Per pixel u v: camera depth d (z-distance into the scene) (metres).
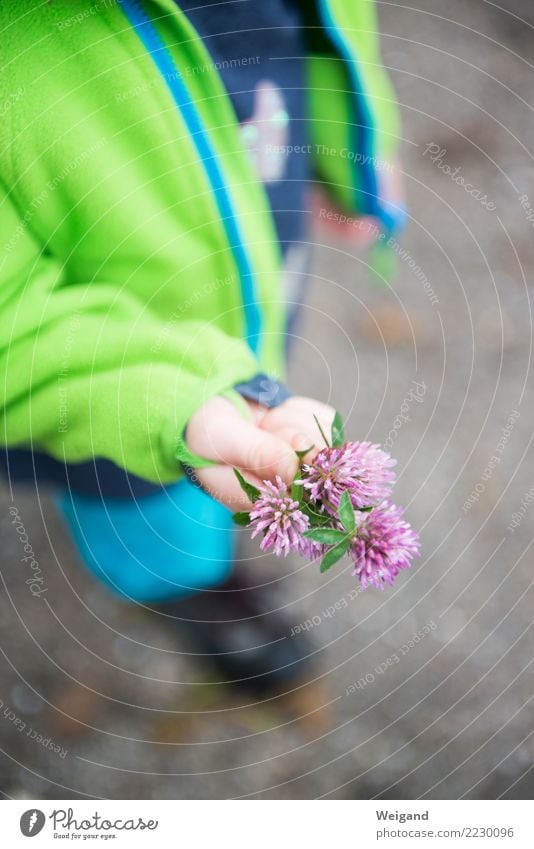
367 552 0.31
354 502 0.32
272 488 0.32
